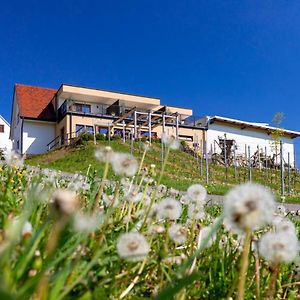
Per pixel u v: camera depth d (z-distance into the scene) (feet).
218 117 161.68
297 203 45.88
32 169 19.67
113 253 5.54
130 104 154.20
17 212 5.96
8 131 191.93
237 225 2.97
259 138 174.81
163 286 4.95
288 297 5.90
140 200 8.36
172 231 6.06
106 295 4.63
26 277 3.72
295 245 4.33
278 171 116.88
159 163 86.43
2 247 3.37
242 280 3.99
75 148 110.73
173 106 160.97
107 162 5.94
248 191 3.04
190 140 156.25
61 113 144.46
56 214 2.87
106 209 7.75
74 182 12.42
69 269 3.84
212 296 5.52
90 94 143.84
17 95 157.69
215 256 6.24
